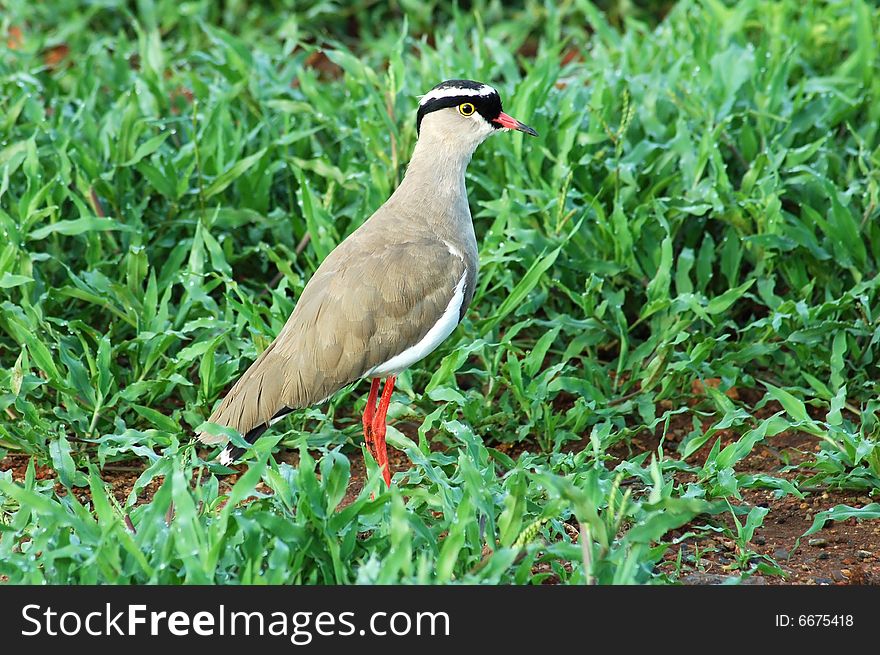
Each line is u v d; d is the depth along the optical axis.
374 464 8.90
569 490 7.79
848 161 14.48
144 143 13.73
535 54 20.30
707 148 13.18
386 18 21.12
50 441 10.93
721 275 13.28
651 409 11.43
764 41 15.95
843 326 11.74
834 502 10.38
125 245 13.20
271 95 15.57
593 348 12.58
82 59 17.84
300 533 8.04
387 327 9.95
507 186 13.15
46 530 8.19
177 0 20.41
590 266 12.58
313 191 13.80
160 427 11.04
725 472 9.97
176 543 7.91
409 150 13.70
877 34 16.61
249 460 10.54
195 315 12.36
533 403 11.25
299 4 21.12
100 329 12.66
